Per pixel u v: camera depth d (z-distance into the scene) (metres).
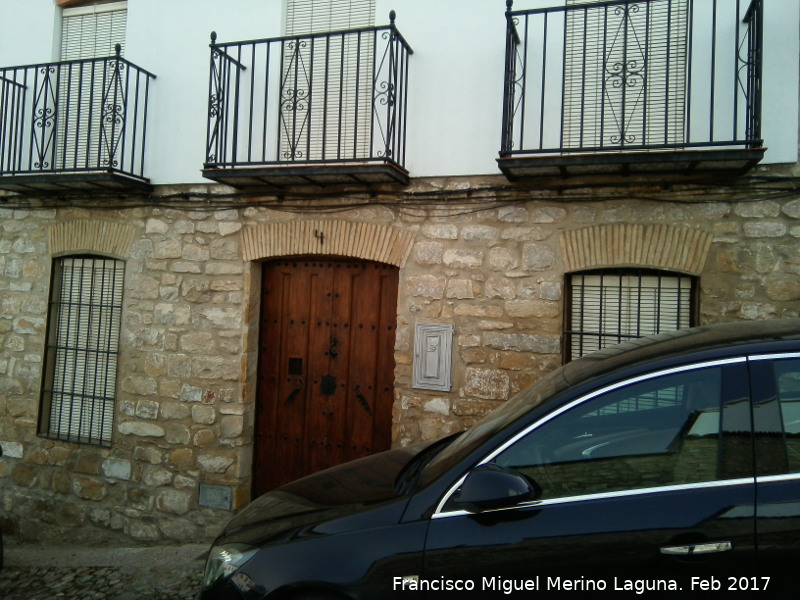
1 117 5.97
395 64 4.74
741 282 4.23
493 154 4.79
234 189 5.45
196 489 5.44
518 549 2.14
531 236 4.66
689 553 2.00
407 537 2.26
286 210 5.28
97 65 6.08
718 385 2.19
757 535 1.97
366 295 5.30
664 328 4.55
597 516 2.12
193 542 5.39
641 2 4.18
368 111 5.23
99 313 5.94
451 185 4.89
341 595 2.30
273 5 5.46
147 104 5.73
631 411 2.27
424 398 4.88
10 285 6.14
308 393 5.42
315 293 5.44
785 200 4.18
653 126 4.56
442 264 4.86
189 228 5.55
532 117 4.75
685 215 4.35
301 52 5.43
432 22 4.98
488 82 4.82
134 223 5.72
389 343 5.21
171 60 5.71
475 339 4.76
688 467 2.14
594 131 4.66
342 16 5.36
